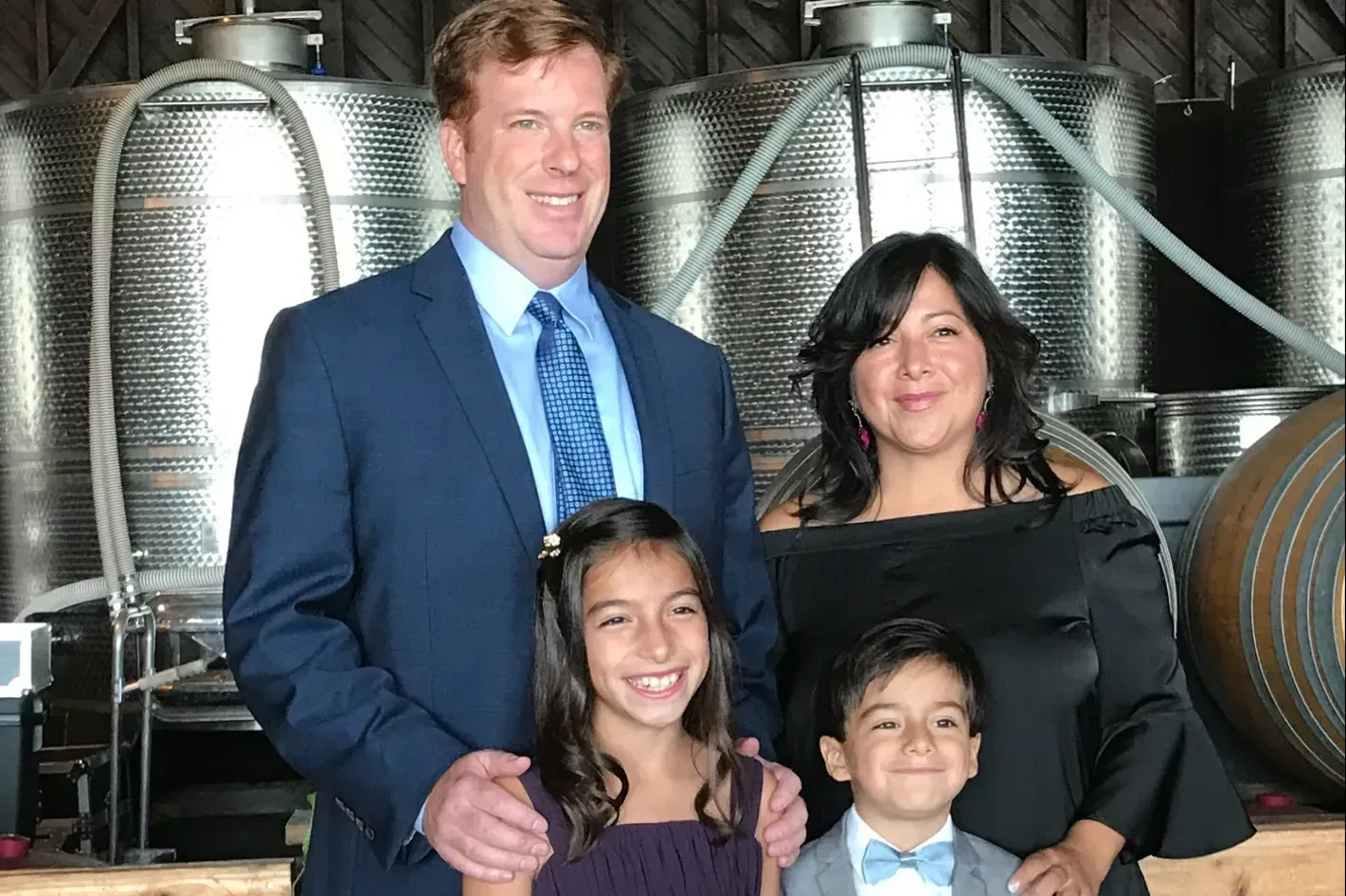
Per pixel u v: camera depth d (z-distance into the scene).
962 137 3.62
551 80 1.78
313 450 1.72
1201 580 2.91
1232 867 2.57
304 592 1.70
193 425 3.58
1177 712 1.90
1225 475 3.02
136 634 3.47
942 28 3.87
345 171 3.65
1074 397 3.82
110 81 5.35
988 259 3.75
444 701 1.74
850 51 3.83
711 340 3.82
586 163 1.81
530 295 1.86
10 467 3.87
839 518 2.04
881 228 3.67
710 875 1.73
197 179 3.56
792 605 2.02
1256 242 4.54
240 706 3.47
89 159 3.65
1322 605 2.65
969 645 1.86
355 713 1.66
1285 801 2.96
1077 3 5.41
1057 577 1.91
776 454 3.77
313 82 3.61
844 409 2.04
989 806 1.87
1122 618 1.92
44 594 3.64
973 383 1.94
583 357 1.89
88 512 3.73
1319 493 2.70
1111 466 2.67
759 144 3.75
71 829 3.21
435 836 1.61
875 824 1.83
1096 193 3.89
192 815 3.99
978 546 1.94
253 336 3.58
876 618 1.93
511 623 1.75
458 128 1.84
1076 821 1.87
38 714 2.97
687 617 1.72
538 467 1.83
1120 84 3.95
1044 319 3.82
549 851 1.60
